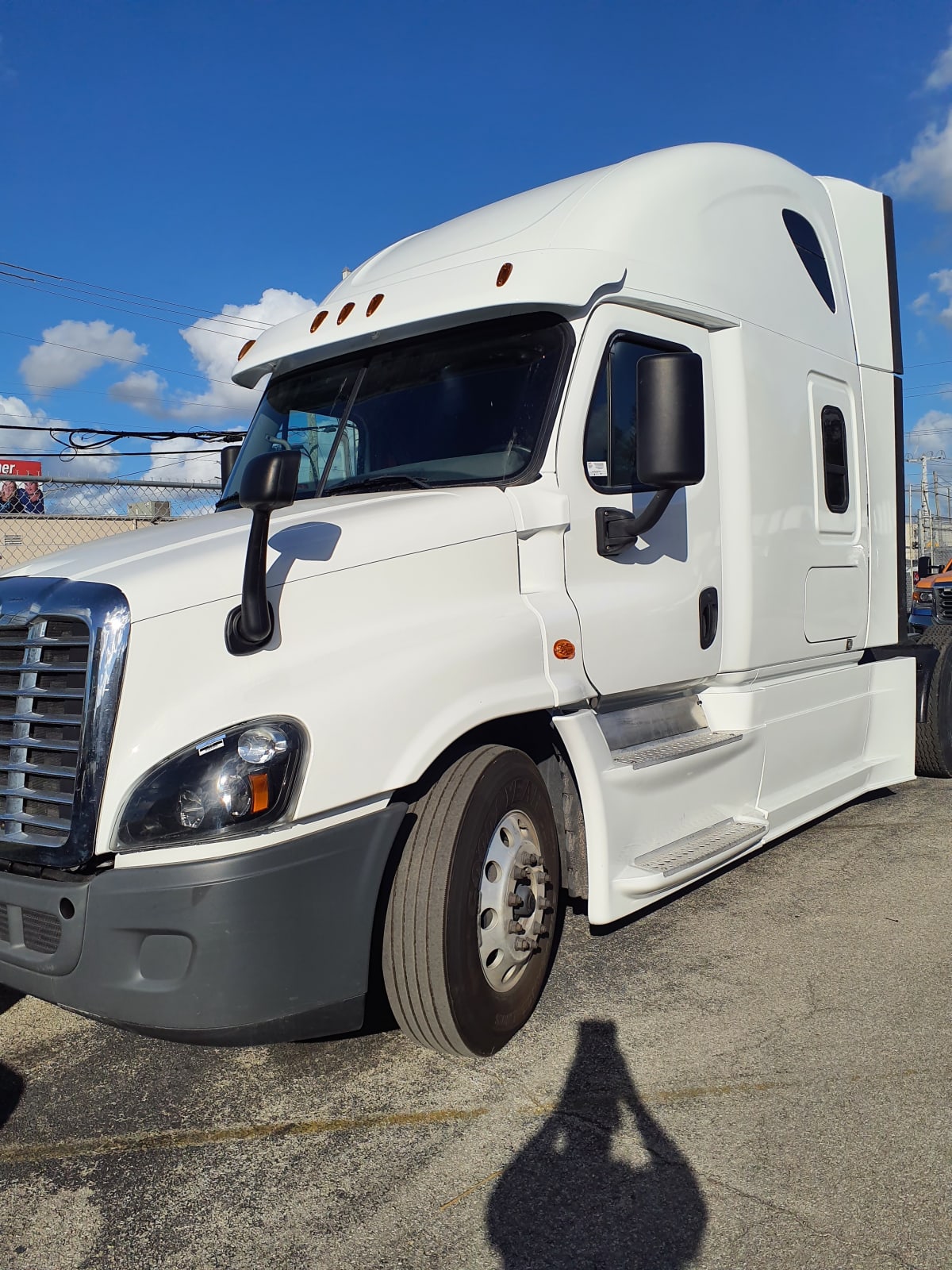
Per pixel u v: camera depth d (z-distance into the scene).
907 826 6.19
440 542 3.37
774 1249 2.43
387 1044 3.57
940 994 3.80
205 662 2.84
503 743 3.70
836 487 5.55
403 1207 2.65
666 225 4.37
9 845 2.89
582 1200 2.64
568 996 3.85
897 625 6.35
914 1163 2.75
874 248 6.21
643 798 3.97
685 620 4.35
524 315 3.92
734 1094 3.13
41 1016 3.96
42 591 3.00
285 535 3.23
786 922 4.59
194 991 2.68
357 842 2.91
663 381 3.49
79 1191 2.79
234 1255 2.50
